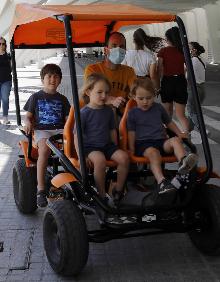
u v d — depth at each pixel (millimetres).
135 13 4734
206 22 43906
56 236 4574
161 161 4648
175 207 4504
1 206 6312
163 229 4590
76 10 5012
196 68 10078
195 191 4629
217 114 13438
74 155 4770
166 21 4801
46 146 5434
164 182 4391
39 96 5801
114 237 4453
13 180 6164
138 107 4871
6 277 4449
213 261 4723
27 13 5375
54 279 4410
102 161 4477
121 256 4863
